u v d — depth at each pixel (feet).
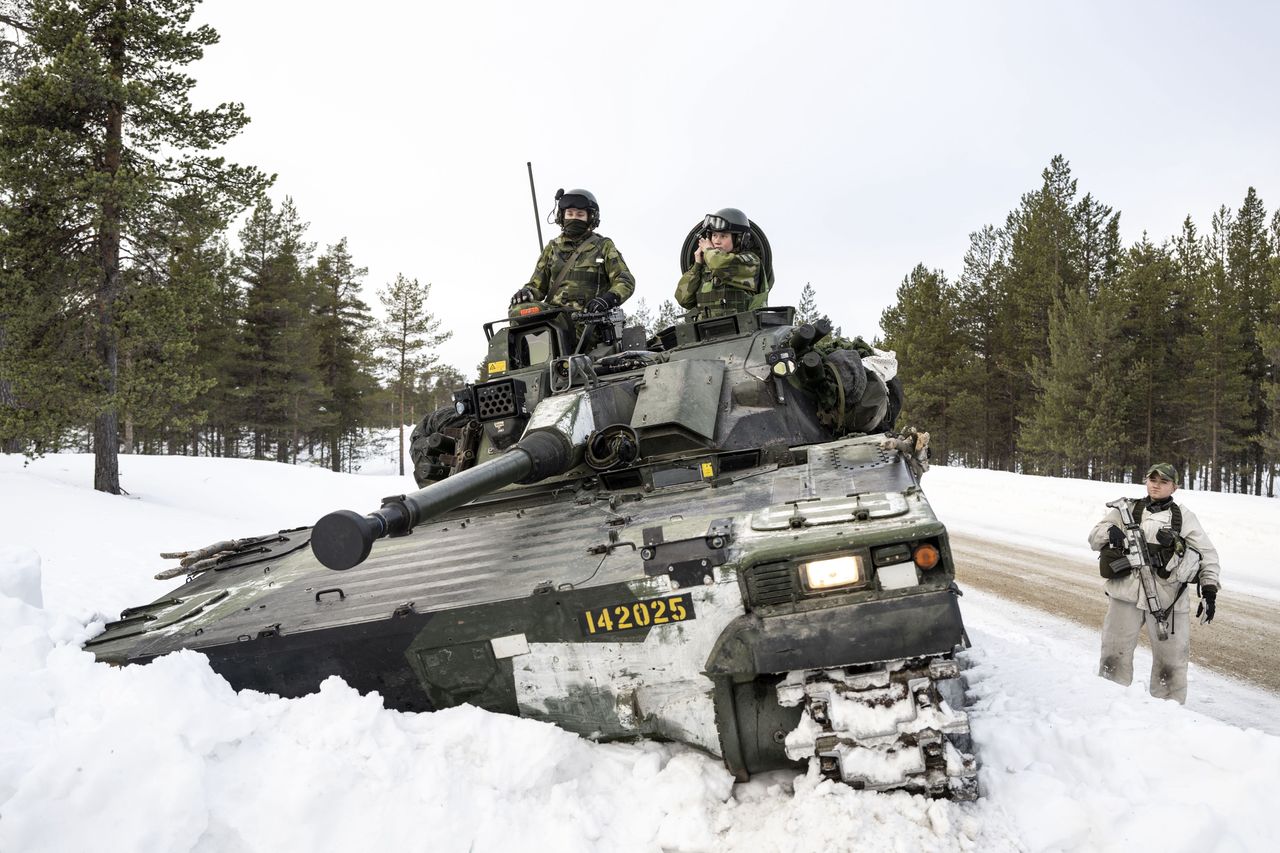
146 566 40.65
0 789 10.62
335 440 197.98
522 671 13.65
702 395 20.02
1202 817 11.14
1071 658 23.27
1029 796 12.40
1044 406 138.41
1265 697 20.93
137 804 10.73
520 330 24.84
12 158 63.72
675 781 13.17
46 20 66.85
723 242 25.48
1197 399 137.69
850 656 11.51
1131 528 19.86
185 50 71.31
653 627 12.78
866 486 14.85
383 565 17.22
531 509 19.15
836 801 11.98
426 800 12.11
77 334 70.28
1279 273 123.85
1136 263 147.43
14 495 58.39
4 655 13.82
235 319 164.86
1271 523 46.39
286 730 12.94
